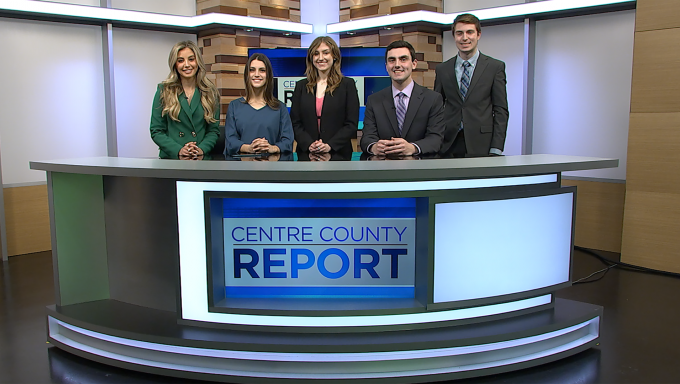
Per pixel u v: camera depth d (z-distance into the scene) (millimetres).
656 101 3918
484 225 2381
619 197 4426
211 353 2330
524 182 2502
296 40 5555
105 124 4891
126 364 2449
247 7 5125
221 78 5012
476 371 2348
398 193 2270
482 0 4891
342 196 2250
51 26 4512
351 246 2428
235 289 2469
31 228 4629
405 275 2447
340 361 2264
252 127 3482
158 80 5102
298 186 2275
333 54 3717
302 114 3803
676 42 3771
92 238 2834
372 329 2346
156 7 5051
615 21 4250
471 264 2383
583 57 4453
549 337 2518
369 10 5293
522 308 2588
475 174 2188
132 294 2797
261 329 2365
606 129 4406
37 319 3150
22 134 4480
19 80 4418
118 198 2777
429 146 3254
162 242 2639
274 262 2445
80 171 2426
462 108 3742
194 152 3180
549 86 4688
